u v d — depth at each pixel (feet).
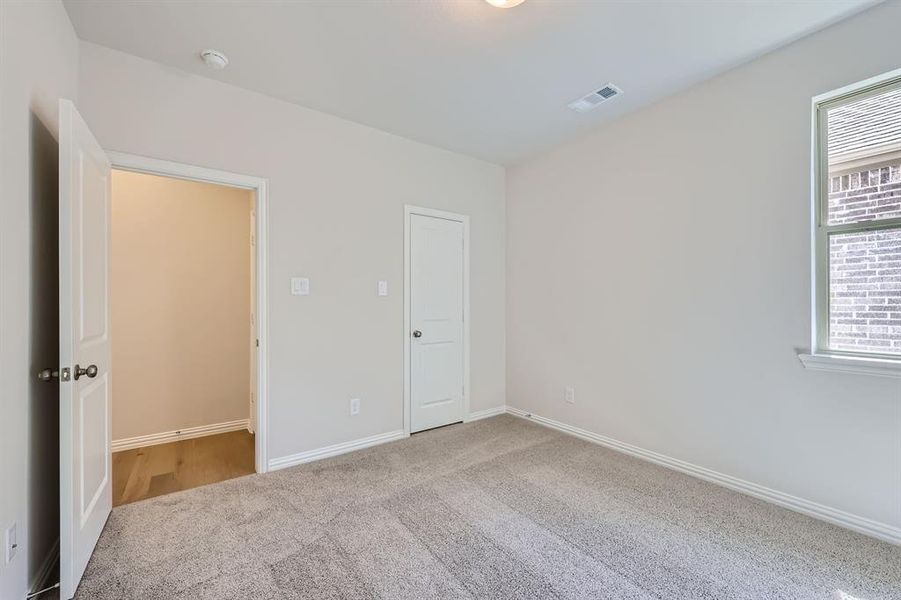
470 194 13.05
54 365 6.12
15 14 4.82
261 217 9.06
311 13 6.44
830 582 5.51
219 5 6.27
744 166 8.07
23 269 5.12
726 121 8.32
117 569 5.74
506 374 13.94
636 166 10.02
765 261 7.80
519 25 6.74
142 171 7.84
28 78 5.20
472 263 13.17
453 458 9.88
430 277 12.12
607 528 6.82
